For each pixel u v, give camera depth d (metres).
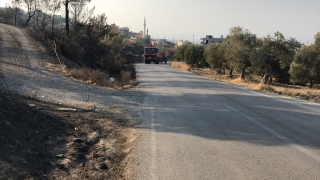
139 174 4.86
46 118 7.84
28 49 23.56
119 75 27.84
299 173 4.82
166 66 46.97
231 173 4.82
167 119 8.79
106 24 42.12
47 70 17.47
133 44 96.12
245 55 31.41
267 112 10.07
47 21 37.00
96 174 4.99
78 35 31.25
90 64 27.38
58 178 4.76
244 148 6.11
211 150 5.98
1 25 37.75
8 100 8.24
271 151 5.93
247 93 15.58
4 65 16.69
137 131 7.47
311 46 28.61
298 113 10.03
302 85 35.50
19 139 5.91
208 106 11.11
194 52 54.34
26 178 4.57
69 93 12.29
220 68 43.12
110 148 6.39
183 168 5.06
